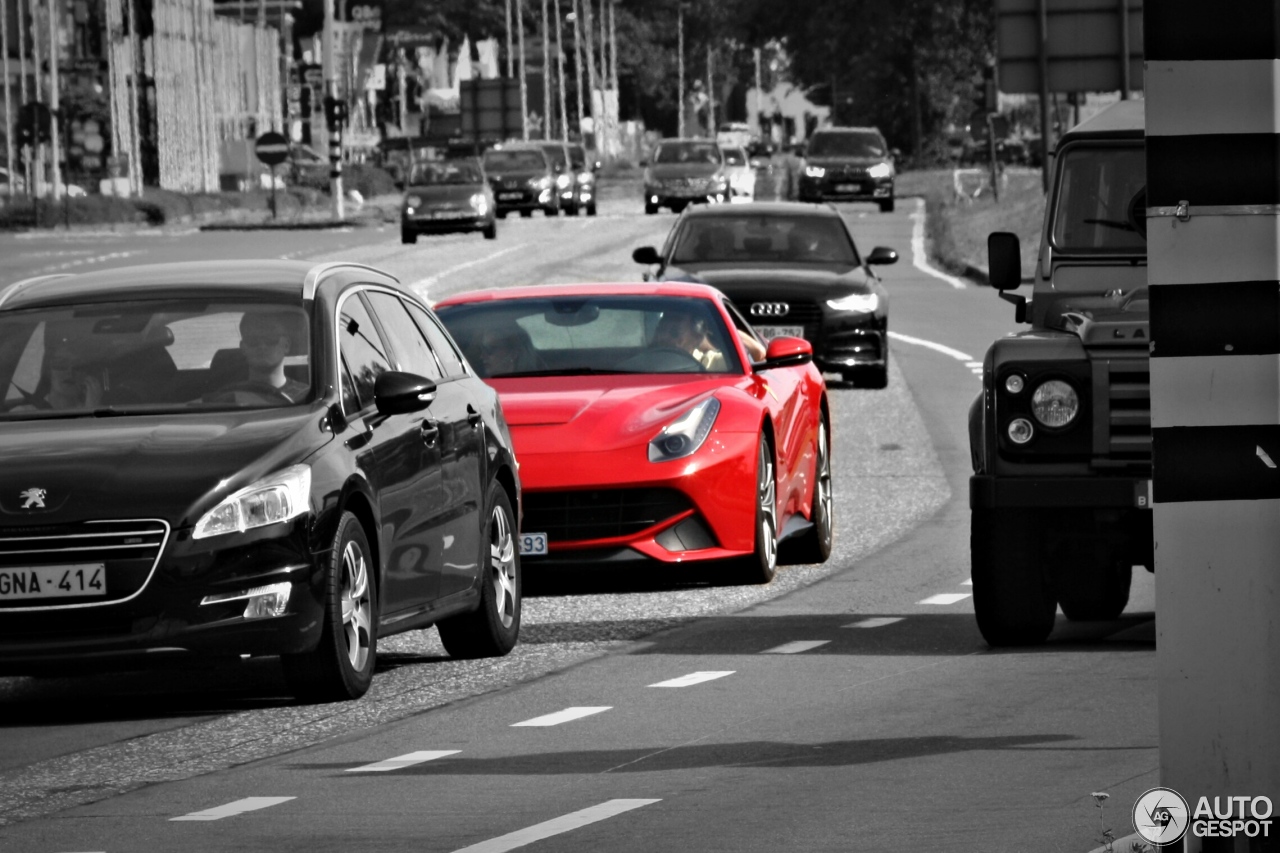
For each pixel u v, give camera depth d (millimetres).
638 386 31094
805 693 21875
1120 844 14094
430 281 92625
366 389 23828
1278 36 11852
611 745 19594
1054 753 18375
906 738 19312
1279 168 11930
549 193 160750
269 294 24078
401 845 15898
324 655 21984
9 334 24000
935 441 47750
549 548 29328
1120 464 23359
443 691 23000
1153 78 11992
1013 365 23578
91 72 199375
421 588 23859
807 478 33000
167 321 23906
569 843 15773
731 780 17828
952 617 26781
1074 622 26703
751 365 32188
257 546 21281
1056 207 26703
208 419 22547
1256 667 12039
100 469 21406
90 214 155000
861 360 54656
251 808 17438
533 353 32281
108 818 17281
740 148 169625
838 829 15898
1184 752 12141
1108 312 24797
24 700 23875
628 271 95812
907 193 183875
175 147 188000
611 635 26562
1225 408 12023
